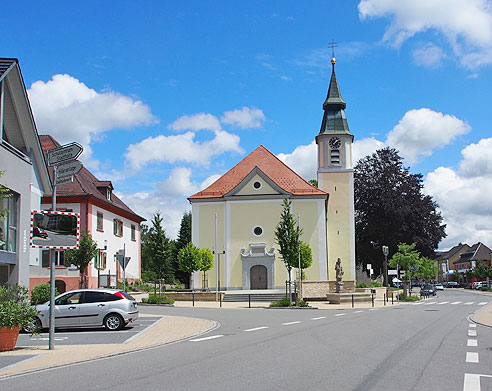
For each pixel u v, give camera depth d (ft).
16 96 61.41
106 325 60.49
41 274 127.95
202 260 149.59
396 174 211.20
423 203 206.49
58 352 43.14
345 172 172.24
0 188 47.34
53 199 45.62
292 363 35.27
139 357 40.04
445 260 536.01
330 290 142.20
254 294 130.11
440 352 40.78
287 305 107.34
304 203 158.30
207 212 160.66
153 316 81.97
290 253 112.88
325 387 27.35
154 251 122.21
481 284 294.66
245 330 60.08
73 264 117.50
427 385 27.94
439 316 83.10
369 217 210.38
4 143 57.26
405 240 206.18
